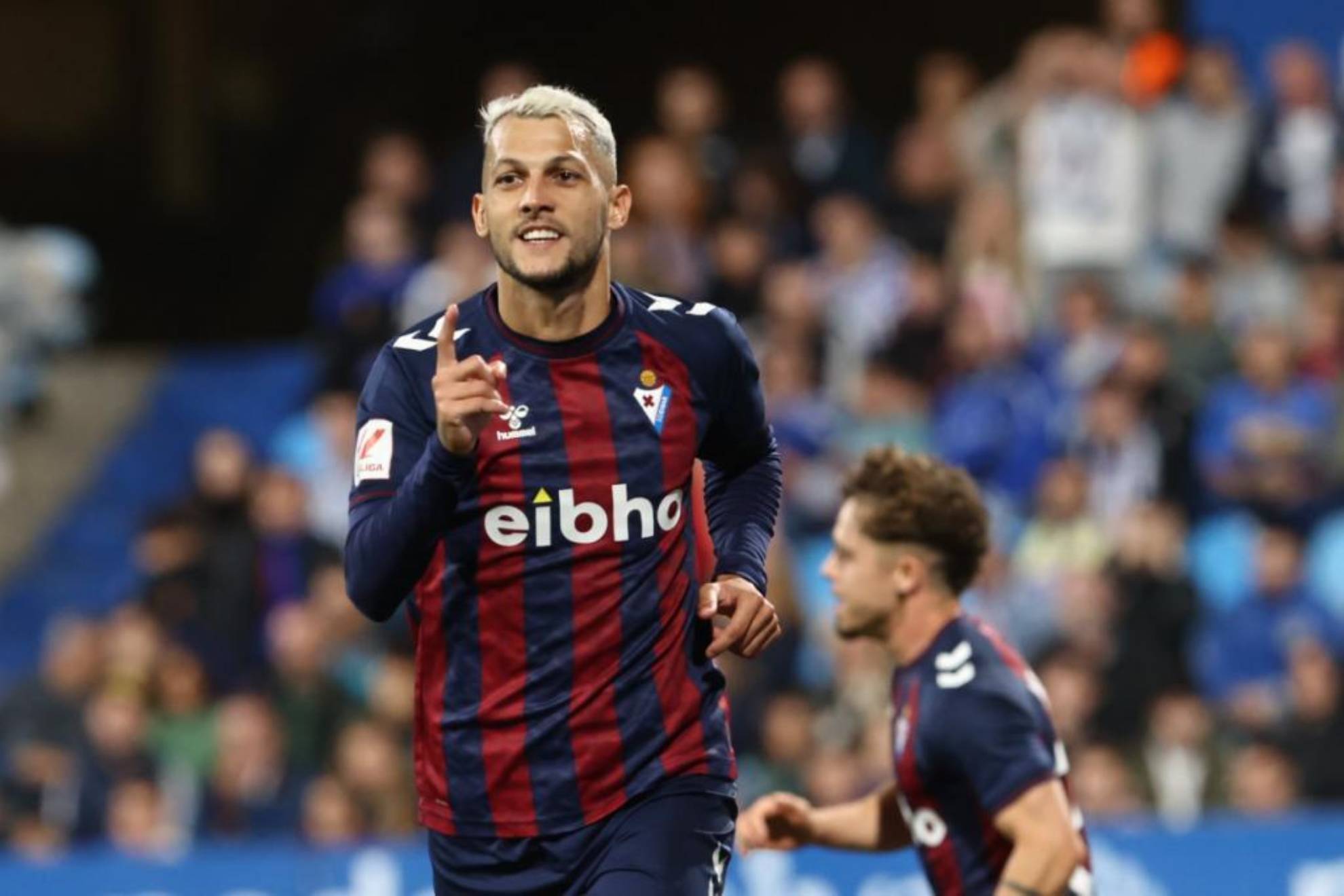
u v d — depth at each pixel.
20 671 42.12
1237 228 38.28
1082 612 31.50
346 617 33.50
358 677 33.12
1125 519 33.00
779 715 29.62
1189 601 31.73
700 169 39.44
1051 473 33.66
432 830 13.71
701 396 13.48
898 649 16.09
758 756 29.77
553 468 13.15
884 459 16.28
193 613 35.03
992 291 36.41
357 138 56.38
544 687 13.29
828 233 38.06
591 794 13.33
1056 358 35.53
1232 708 30.55
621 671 13.30
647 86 55.81
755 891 24.77
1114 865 24.84
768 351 36.50
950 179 38.34
